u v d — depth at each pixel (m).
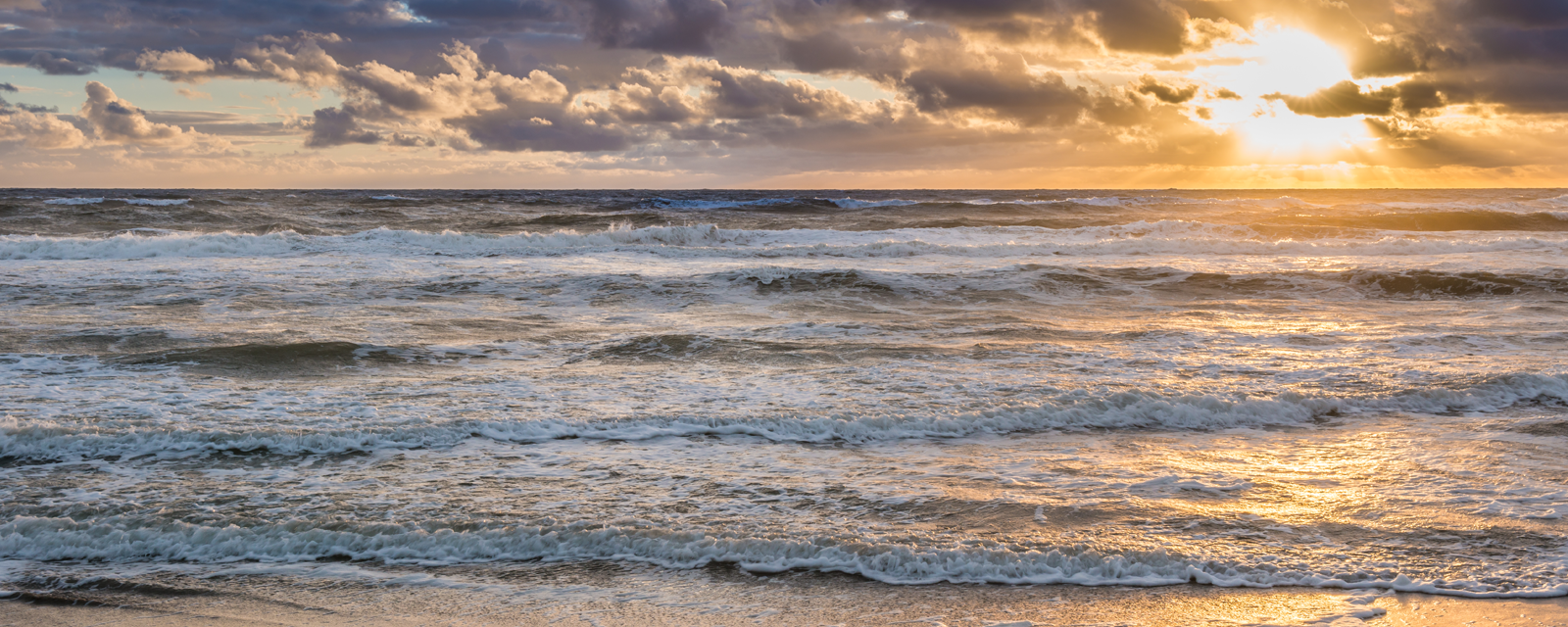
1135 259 21.47
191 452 6.28
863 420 7.21
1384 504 5.52
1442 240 24.73
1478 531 5.05
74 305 13.17
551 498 5.50
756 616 4.10
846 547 4.76
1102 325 12.64
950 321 12.92
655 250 22.61
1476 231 29.62
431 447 6.53
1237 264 20.22
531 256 21.16
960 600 4.28
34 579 4.40
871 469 6.16
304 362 9.44
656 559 4.69
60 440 6.33
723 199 53.97
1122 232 27.19
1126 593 4.35
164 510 5.16
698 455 6.46
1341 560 4.67
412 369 9.34
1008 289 16.34
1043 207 43.25
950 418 7.32
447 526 5.00
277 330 11.49
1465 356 10.22
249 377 8.70
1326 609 4.16
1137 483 5.90
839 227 31.48
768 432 7.04
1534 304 14.80
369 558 4.69
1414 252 23.36
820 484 5.81
